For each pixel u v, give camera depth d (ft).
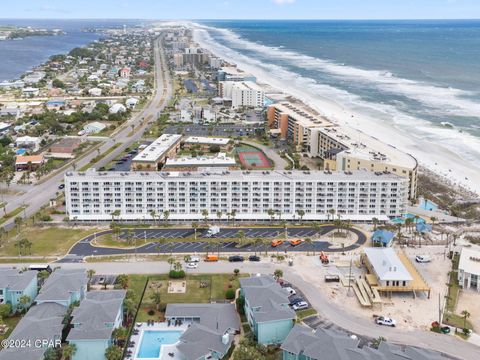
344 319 649.20
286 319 603.67
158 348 590.96
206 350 557.33
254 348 560.61
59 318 604.90
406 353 526.98
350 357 514.27
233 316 634.43
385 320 638.53
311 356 527.81
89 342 565.94
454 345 597.11
